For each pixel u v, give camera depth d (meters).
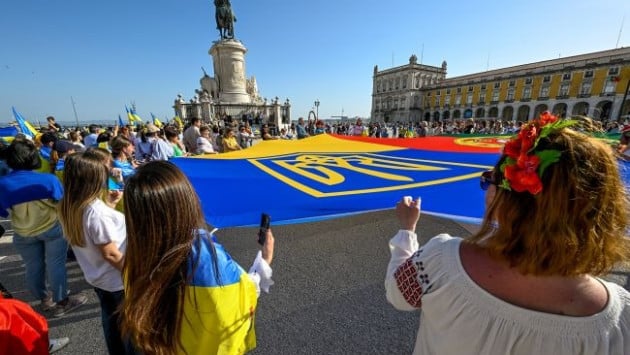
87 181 1.61
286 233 4.21
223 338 1.00
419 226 4.43
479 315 0.65
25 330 1.05
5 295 1.21
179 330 0.94
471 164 3.80
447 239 0.79
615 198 0.60
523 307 0.63
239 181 2.88
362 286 2.92
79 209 1.58
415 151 5.19
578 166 0.59
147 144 5.73
